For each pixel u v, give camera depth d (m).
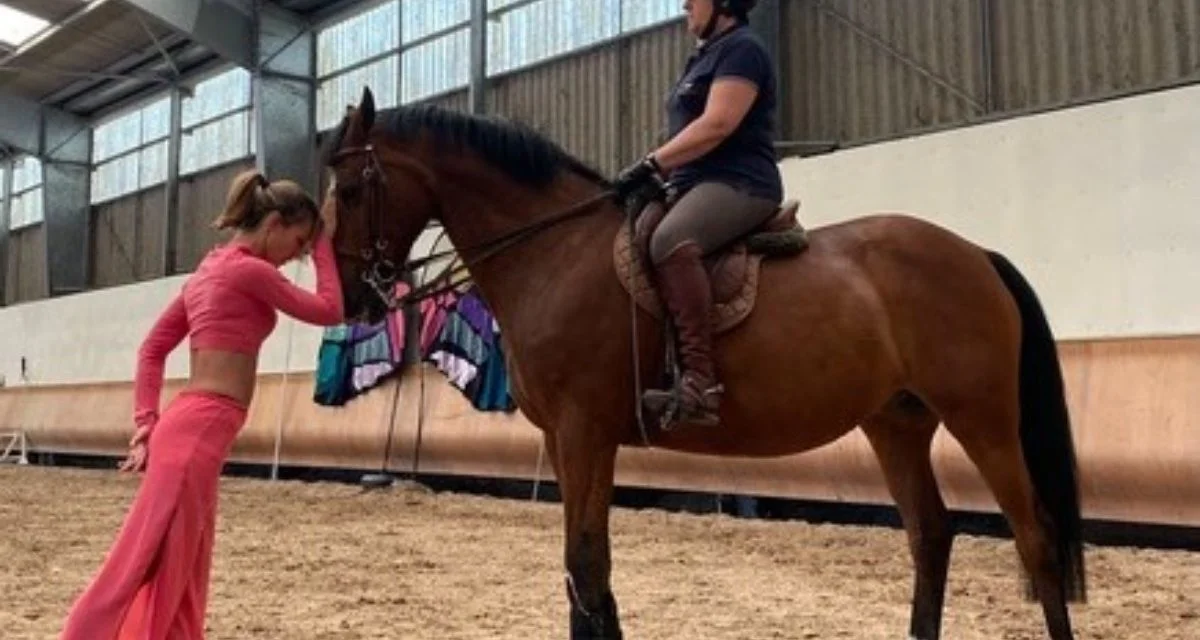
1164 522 6.61
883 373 3.59
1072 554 3.59
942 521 3.79
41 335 20.64
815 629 4.52
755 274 3.49
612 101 12.81
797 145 10.80
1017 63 9.45
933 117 9.99
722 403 3.44
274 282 2.94
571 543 3.27
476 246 3.62
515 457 10.87
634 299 3.37
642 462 9.80
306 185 17.08
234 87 18.88
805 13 10.99
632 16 12.59
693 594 5.36
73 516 9.34
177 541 2.75
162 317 3.08
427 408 12.04
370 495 11.21
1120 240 7.45
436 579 5.84
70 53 19.83
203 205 19.47
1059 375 3.76
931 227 3.78
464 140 3.62
